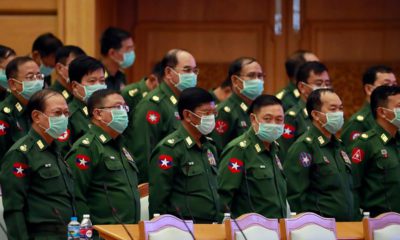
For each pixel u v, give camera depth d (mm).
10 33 24766
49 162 16156
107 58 21750
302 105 20578
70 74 18844
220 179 17484
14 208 15812
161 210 17062
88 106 17047
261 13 28984
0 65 19422
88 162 16594
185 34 28969
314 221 16016
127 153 17156
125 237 14930
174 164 17141
